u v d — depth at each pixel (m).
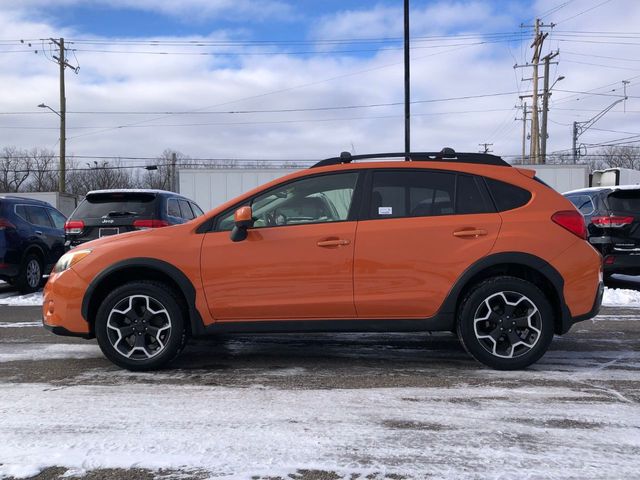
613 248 8.84
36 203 10.31
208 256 4.43
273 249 4.42
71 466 2.86
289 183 4.63
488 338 4.44
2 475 2.76
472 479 2.71
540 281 4.55
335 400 3.85
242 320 4.48
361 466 2.86
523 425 3.39
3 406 3.73
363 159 4.78
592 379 4.34
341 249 4.40
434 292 4.40
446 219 4.45
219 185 21.59
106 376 4.44
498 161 4.70
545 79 35.88
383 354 5.15
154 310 4.48
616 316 7.15
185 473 2.79
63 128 33.91
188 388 4.12
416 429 3.33
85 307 4.49
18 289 9.71
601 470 2.80
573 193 10.45
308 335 5.95
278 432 3.29
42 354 5.18
